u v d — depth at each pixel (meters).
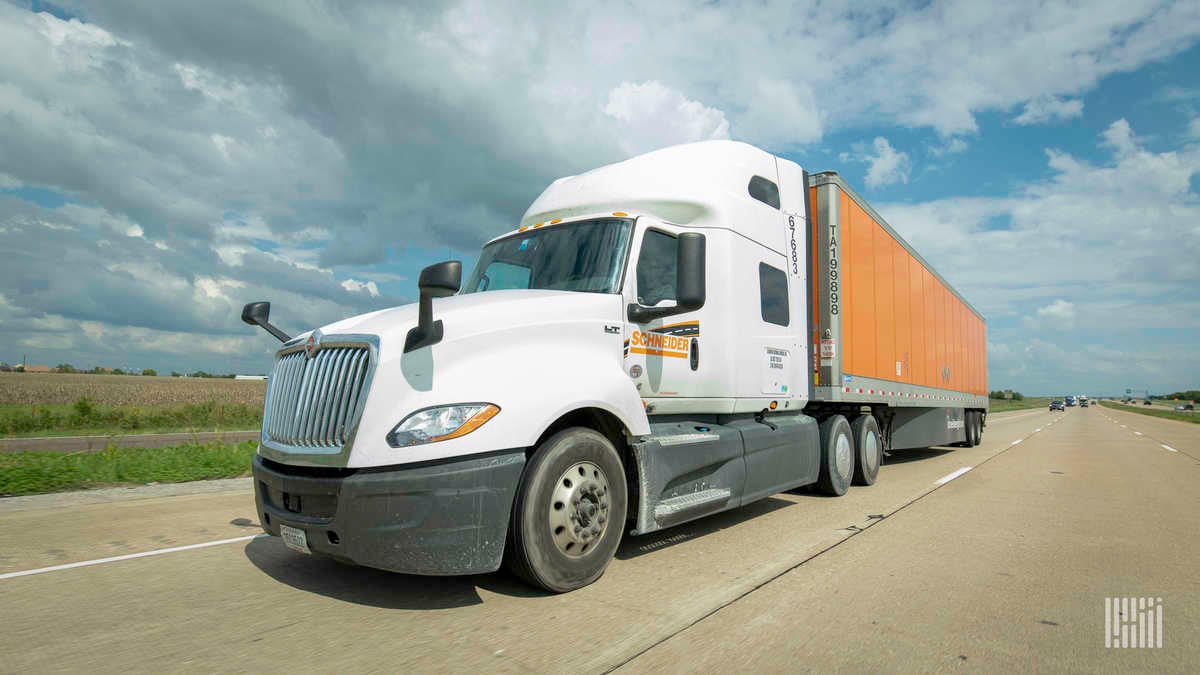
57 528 5.73
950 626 3.43
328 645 3.08
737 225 6.12
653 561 4.71
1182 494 8.43
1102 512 7.00
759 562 4.69
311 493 3.54
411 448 3.40
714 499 5.26
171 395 44.38
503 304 4.07
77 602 3.72
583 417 4.41
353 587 4.01
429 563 3.39
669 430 5.10
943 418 13.84
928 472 10.80
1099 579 4.37
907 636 3.27
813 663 2.92
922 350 12.07
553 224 5.54
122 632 3.25
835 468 7.89
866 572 4.45
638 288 4.91
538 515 3.76
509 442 3.62
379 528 3.35
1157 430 29.27
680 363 5.24
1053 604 3.82
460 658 2.93
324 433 3.62
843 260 8.29
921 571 4.49
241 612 3.55
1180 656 3.07
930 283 12.84
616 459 4.24
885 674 2.82
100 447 15.79
